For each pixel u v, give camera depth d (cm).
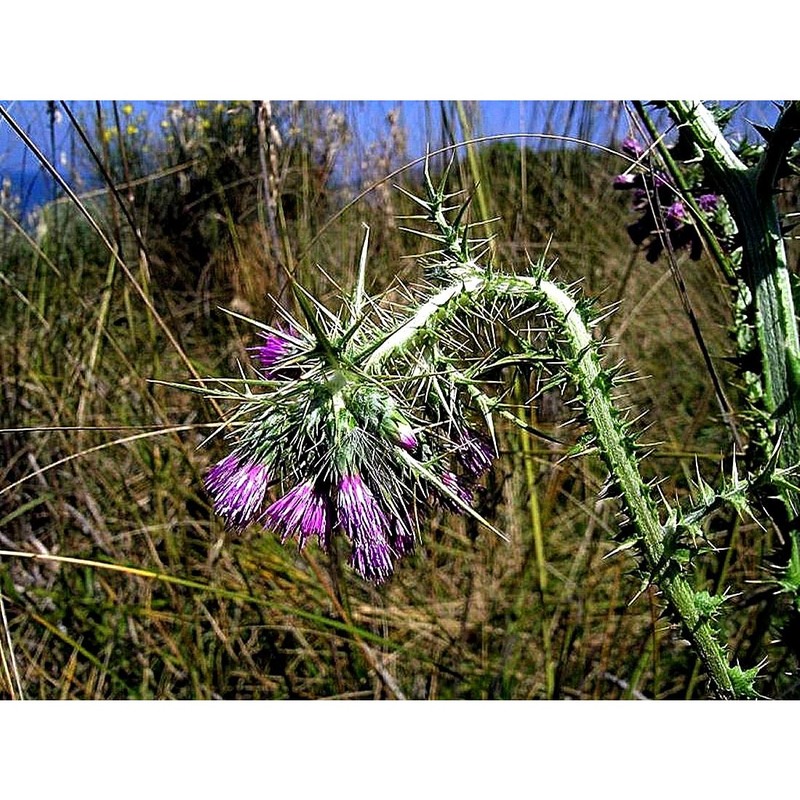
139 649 22
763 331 14
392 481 12
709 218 18
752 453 15
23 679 21
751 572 21
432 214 13
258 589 23
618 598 23
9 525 24
